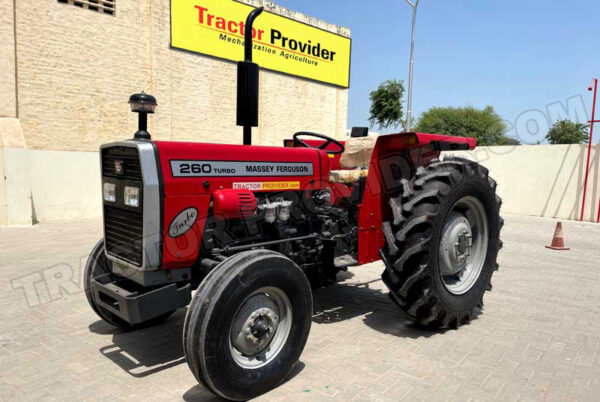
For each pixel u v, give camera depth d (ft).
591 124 35.68
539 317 12.93
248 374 8.05
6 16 28.30
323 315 12.91
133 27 34.60
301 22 47.80
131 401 8.05
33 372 9.15
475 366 9.62
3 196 27.84
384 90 75.51
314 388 8.58
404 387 8.64
